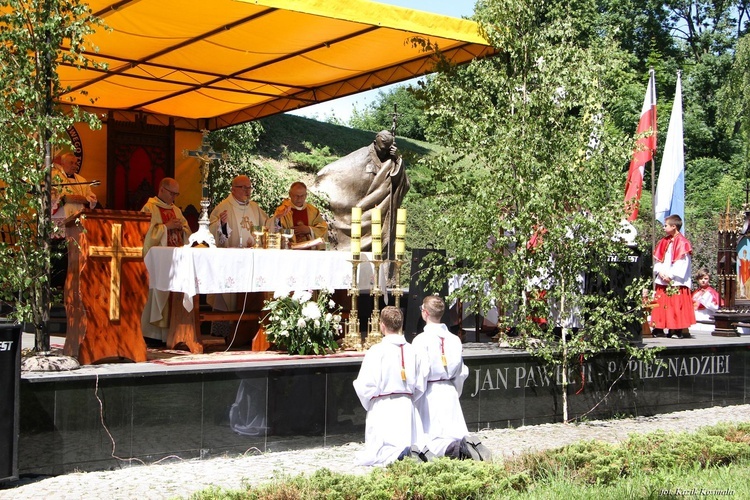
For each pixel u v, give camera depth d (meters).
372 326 9.17
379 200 11.96
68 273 7.68
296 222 10.75
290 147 27.83
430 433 7.24
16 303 7.04
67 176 12.05
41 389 6.51
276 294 8.62
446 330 7.39
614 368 10.03
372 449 7.02
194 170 17.06
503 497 5.58
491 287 9.32
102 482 6.41
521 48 10.09
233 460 7.30
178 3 9.70
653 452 6.67
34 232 7.20
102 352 7.50
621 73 10.07
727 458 6.96
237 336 9.45
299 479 5.60
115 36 11.24
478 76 10.09
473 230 9.23
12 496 5.98
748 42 30.89
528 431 8.98
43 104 7.15
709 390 10.95
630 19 34.75
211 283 8.43
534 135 9.29
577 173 9.12
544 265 9.13
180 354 8.56
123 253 7.63
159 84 14.23
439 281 9.47
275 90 14.68
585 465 6.38
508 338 9.44
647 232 16.81
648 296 9.65
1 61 6.97
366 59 12.34
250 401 7.55
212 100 15.52
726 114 31.52
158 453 7.07
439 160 9.89
